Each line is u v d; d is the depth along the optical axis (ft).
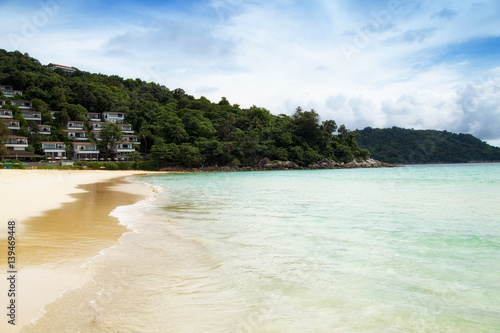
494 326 14.53
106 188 95.14
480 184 99.25
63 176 152.56
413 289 18.71
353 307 16.40
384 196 68.39
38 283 17.97
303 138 354.54
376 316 15.47
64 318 14.03
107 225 36.40
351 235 32.17
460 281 19.97
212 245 27.89
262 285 19.15
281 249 26.89
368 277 20.61
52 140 290.56
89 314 14.62
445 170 216.95
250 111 411.54
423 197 65.72
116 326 13.66
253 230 34.42
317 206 53.21
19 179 105.70
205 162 305.53
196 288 18.52
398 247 27.66
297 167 320.29
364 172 228.22
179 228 35.29
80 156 288.92
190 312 15.46
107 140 296.51
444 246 28.09
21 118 288.51
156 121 368.07
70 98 359.25
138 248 26.84
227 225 37.06
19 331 12.60
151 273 20.86
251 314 15.40
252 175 205.16
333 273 21.30
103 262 22.63
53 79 370.32
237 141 320.70
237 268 22.09
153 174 240.73
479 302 17.06
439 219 40.88
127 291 17.76
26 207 48.01
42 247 25.95
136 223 37.96
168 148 295.69
